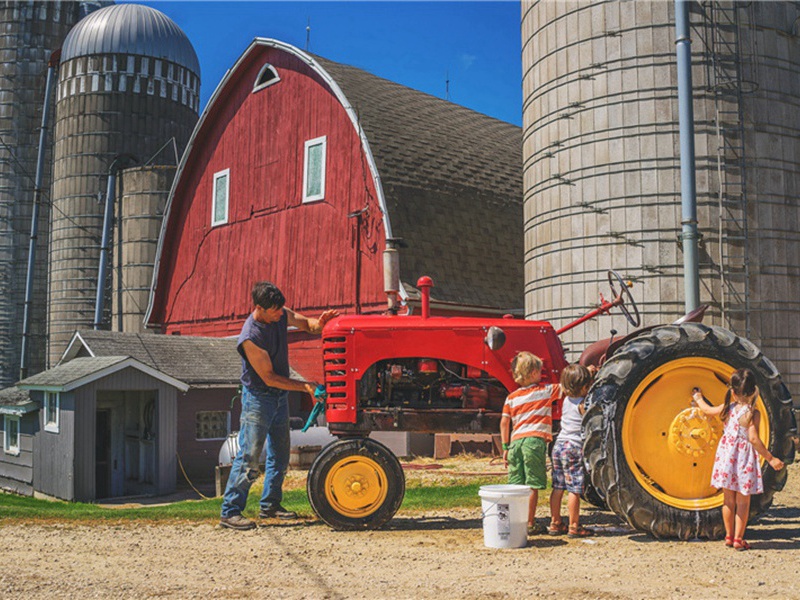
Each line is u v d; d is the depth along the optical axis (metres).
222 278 25.77
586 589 5.15
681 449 6.87
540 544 6.72
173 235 28.14
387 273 9.55
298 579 5.54
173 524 7.99
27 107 42.50
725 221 15.37
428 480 12.58
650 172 15.79
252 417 7.73
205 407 20.66
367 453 7.46
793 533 7.12
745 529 6.96
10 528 7.82
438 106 27.58
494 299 21.30
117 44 37.19
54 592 5.22
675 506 6.76
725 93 15.59
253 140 25.16
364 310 20.66
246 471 7.71
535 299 17.98
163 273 28.34
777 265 15.53
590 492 8.45
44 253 42.28
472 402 7.80
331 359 7.83
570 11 16.98
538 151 17.88
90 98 36.91
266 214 24.28
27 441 20.27
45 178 42.31
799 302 15.67
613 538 6.94
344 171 21.94
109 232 33.66
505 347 7.77
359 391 7.76
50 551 6.63
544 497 9.52
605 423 6.76
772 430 6.87
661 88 15.77
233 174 25.81
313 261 22.39
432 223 21.41
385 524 7.74
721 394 6.97
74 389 17.86
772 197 15.62
